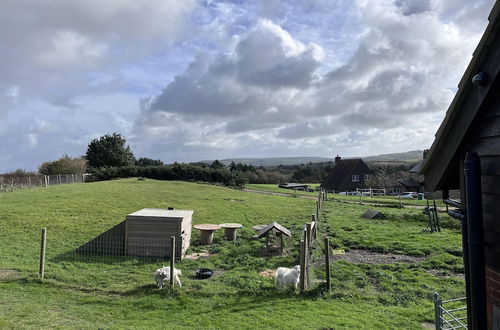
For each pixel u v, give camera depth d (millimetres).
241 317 8305
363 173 66938
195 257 14680
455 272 12336
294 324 7836
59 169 53875
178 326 7789
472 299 3920
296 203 32750
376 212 24719
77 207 22359
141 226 14438
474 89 3930
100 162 59188
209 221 22109
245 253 15008
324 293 9992
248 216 24141
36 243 15430
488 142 3982
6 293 9539
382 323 7992
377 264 13266
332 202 35531
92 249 14539
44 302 9086
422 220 23828
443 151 4785
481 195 3895
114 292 10094
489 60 3602
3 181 38875
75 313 8477
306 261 10688
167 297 9656
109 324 7863
